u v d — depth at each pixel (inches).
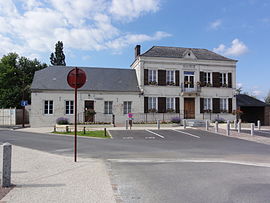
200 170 247.4
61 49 1910.7
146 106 922.7
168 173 233.8
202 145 446.0
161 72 945.5
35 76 903.7
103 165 263.0
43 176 211.8
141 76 924.6
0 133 637.3
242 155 345.7
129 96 914.1
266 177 221.3
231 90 1000.9
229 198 164.7
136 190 180.2
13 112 991.0
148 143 465.1
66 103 870.4
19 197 158.2
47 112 854.5
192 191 179.3
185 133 629.6
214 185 195.0
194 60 972.6
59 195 163.8
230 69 1006.4
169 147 417.1
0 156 309.1
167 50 1023.0
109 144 445.1
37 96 843.4
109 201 154.9
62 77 920.9
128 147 411.8
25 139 509.4
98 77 951.6
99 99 890.1
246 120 1093.1
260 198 165.0
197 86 960.9
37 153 331.6
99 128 743.7
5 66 1439.5
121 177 217.3
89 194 167.2
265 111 1047.0
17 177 207.5
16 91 1337.4
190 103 965.8
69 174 220.1
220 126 854.5
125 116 908.6
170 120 920.3
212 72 989.8
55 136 571.5
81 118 869.2
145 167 260.2
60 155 324.5
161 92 940.0
